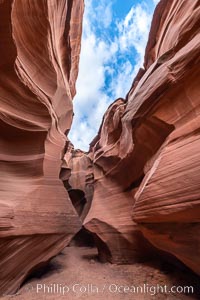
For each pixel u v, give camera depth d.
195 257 5.24
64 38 11.77
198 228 4.96
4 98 7.18
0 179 7.21
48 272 9.45
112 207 12.46
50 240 8.34
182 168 5.18
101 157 14.63
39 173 8.73
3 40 5.75
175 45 7.38
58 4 9.11
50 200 8.73
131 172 11.12
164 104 6.80
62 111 12.27
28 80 7.61
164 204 5.52
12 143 7.96
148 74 8.57
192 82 5.75
